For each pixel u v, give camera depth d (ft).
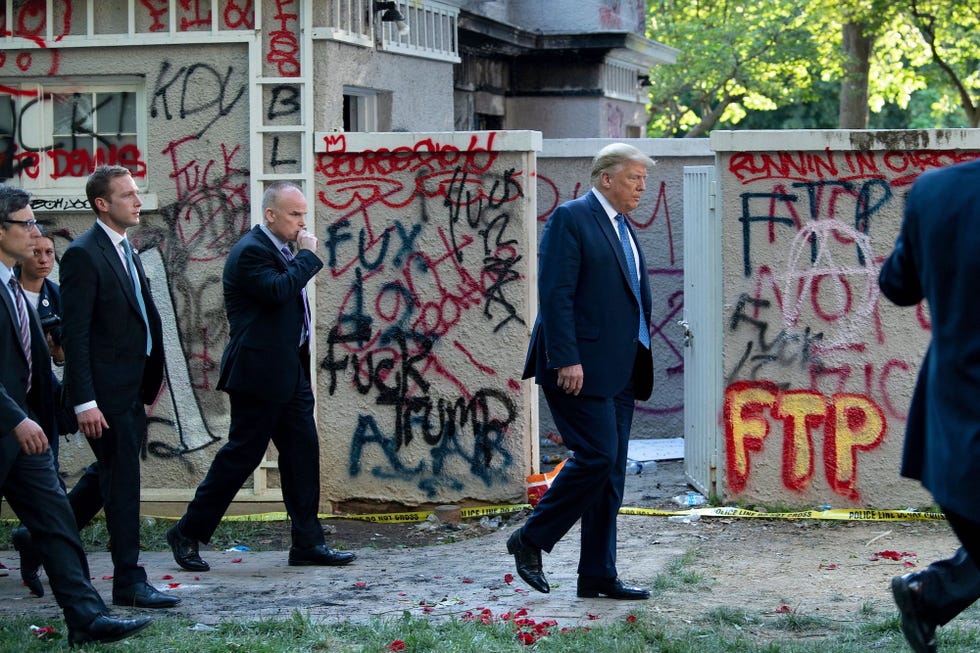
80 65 28.50
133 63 28.35
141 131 28.89
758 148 26.30
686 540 24.58
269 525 28.09
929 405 12.78
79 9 28.40
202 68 28.17
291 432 23.43
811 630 17.88
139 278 20.43
